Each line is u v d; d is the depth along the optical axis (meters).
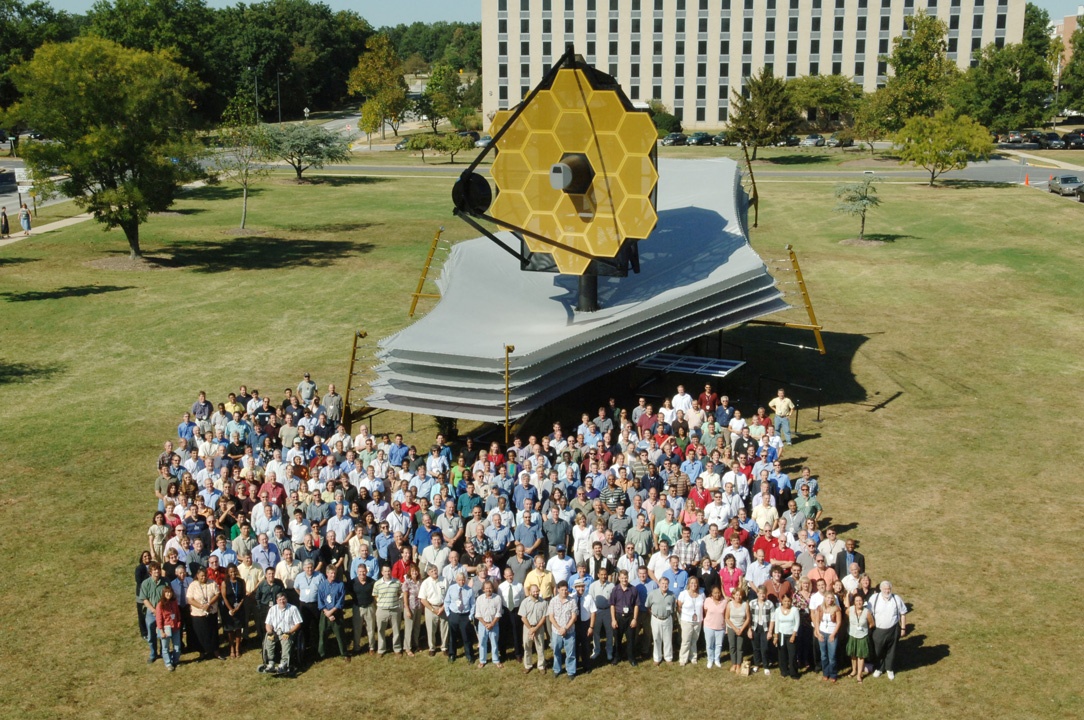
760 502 20.33
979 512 23.83
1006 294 46.47
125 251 55.97
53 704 16.58
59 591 20.45
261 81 163.00
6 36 120.12
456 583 17.52
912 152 80.69
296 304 44.72
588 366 27.12
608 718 16.09
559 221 27.73
